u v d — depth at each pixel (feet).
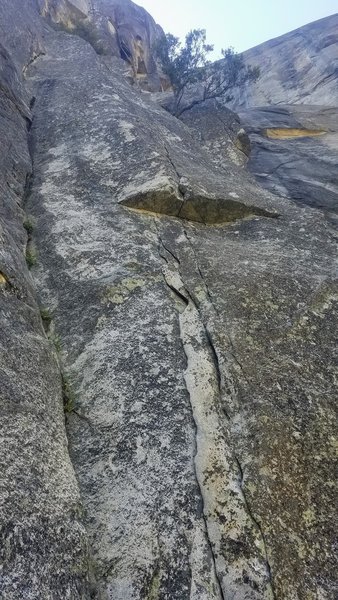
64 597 8.72
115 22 82.99
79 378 14.79
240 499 11.25
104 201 23.94
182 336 16.11
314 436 12.95
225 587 9.87
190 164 30.32
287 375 14.78
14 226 20.81
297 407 13.69
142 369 14.73
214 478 11.71
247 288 18.28
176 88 57.72
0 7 44.11
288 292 18.70
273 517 10.96
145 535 10.71
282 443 12.50
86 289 17.90
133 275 18.62
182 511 11.15
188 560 10.28
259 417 13.07
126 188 24.53
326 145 44.62
